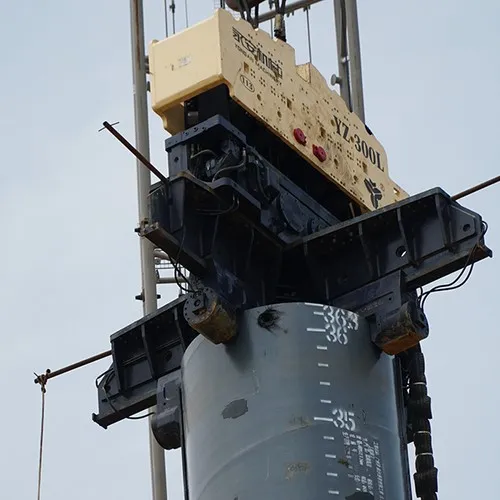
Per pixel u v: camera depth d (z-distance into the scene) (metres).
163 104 25.66
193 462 24.53
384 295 25.00
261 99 26.02
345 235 25.55
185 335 26.36
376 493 23.70
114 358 26.92
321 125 27.62
